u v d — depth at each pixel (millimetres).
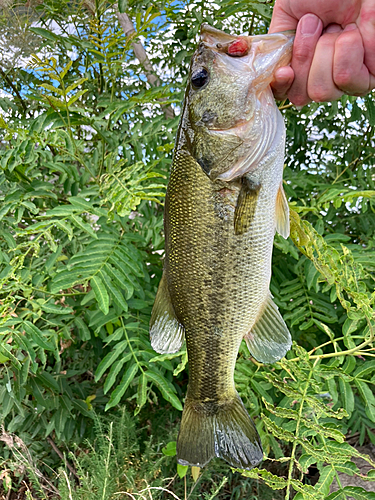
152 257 602
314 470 658
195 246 326
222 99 305
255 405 462
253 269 326
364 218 623
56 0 655
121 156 645
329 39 277
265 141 309
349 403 421
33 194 541
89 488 512
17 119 638
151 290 592
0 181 537
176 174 326
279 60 293
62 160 585
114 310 518
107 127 561
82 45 543
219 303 331
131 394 633
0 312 451
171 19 645
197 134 315
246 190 311
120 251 488
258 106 304
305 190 626
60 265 568
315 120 710
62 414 588
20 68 692
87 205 491
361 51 269
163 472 608
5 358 475
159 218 561
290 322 571
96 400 646
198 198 320
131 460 591
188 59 682
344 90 284
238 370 481
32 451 638
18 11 659
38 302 491
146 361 477
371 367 419
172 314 351
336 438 342
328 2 272
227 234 320
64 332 538
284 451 644
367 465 616
